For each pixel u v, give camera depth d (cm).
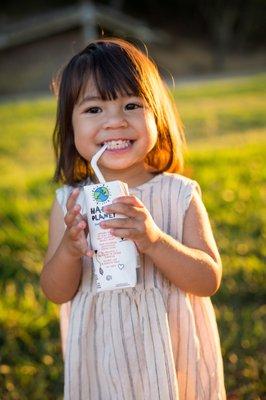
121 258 187
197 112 1358
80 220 190
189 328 207
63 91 212
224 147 827
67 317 230
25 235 479
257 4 3647
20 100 2267
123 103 203
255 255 426
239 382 288
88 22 2866
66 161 223
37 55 2870
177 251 196
